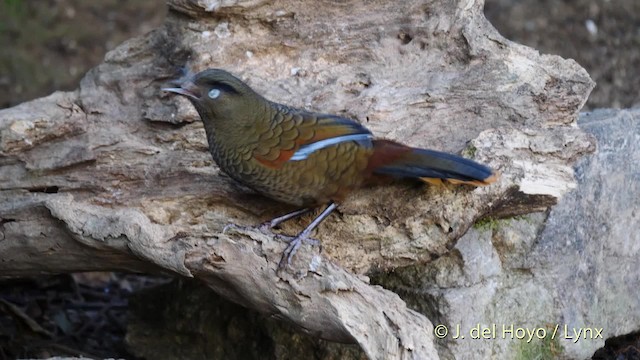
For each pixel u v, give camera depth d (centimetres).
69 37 1446
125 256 660
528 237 754
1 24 1445
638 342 874
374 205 671
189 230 667
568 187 704
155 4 1535
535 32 1473
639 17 1502
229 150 637
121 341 916
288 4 730
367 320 612
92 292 1011
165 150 699
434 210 670
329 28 738
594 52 1430
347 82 729
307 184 640
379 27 745
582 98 727
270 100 711
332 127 638
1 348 862
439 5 745
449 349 726
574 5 1527
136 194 675
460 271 728
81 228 645
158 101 717
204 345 818
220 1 714
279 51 741
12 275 718
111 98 729
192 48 725
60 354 864
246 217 680
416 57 745
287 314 627
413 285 737
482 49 734
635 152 815
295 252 625
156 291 852
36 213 669
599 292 804
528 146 695
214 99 628
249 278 627
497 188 676
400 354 613
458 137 705
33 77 1370
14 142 676
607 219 801
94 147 684
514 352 761
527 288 764
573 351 781
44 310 957
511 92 723
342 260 681
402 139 703
